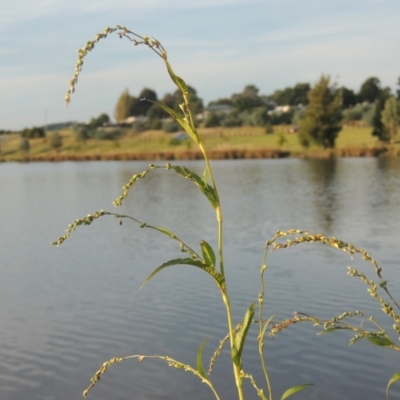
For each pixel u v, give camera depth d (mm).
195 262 2838
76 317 12773
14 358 10625
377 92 144500
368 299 13023
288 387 9094
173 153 77312
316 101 69938
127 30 2621
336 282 14516
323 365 9758
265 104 145875
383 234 21203
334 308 12508
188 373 9742
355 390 8875
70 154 97438
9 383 9625
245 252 18672
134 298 13984
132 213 30250
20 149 112250
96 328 12016
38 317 12883
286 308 12625
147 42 2693
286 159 68188
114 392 9195
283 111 127438
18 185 51938
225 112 129500
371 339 3049
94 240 22250
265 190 38219
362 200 31234
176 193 40219
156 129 121562
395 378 2969
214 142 91438
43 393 9258
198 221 26391
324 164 57625
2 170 77562
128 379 9609
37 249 20891
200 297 13773
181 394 9078
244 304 13117
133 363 10234
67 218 29734
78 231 24734
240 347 2941
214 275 2871
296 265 16484
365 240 20125
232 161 69000
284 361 9992
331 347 10430
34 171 72312
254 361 10047
